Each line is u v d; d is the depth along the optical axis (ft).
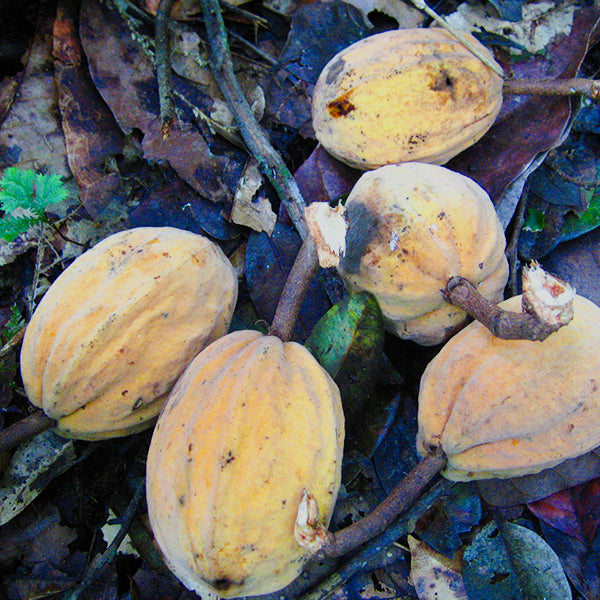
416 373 1.23
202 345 1.05
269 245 1.27
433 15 1.16
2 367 1.21
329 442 0.93
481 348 0.98
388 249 1.04
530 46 1.31
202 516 0.86
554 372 0.93
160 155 1.31
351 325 1.10
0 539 1.17
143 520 1.19
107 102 1.33
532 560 1.11
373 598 1.13
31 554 1.17
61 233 1.30
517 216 1.25
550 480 1.11
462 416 0.96
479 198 1.07
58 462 1.18
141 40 1.35
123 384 1.01
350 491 1.19
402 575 1.15
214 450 0.88
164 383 1.03
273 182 1.26
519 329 0.90
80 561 1.17
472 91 1.15
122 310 0.97
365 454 1.16
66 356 0.98
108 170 1.34
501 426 0.94
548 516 1.14
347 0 1.37
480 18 1.32
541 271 0.86
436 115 1.14
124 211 1.33
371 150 1.17
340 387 1.11
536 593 1.09
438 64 1.13
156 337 1.00
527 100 1.25
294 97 1.35
